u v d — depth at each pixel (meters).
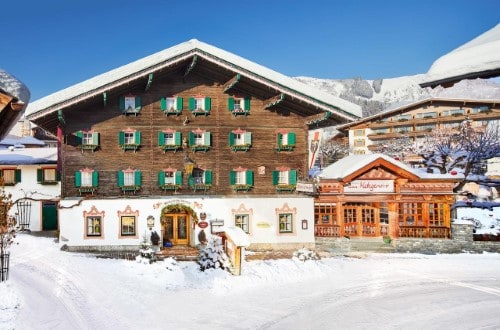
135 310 13.10
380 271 19.11
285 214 23.09
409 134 59.88
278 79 21.83
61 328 10.83
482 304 14.70
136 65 20.59
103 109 21.84
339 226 24.02
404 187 24.17
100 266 18.00
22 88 8.40
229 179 22.92
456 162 37.41
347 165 25.38
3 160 27.31
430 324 12.74
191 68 21.20
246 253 21.80
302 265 19.27
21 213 27.44
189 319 12.66
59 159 22.33
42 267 17.23
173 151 22.42
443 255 22.38
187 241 22.70
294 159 23.62
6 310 11.21
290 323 12.60
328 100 22.23
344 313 13.59
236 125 23.09
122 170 21.91
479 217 28.06
